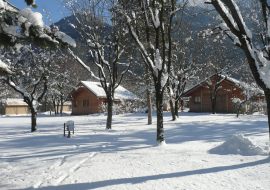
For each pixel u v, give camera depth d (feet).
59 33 14.32
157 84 30.14
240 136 23.44
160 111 29.63
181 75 66.49
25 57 54.08
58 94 120.78
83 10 43.37
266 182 13.03
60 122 75.41
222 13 19.71
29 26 12.73
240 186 12.64
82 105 136.46
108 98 50.83
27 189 13.42
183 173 15.48
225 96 104.01
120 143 31.27
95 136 38.93
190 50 66.85
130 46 51.62
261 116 69.97
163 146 28.02
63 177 15.67
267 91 20.22
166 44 38.86
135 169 16.94
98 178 14.99
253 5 32.94
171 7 30.58
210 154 21.75
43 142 33.06
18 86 50.78
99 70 51.16
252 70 20.43
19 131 52.16
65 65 86.02
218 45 75.05
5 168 18.89
